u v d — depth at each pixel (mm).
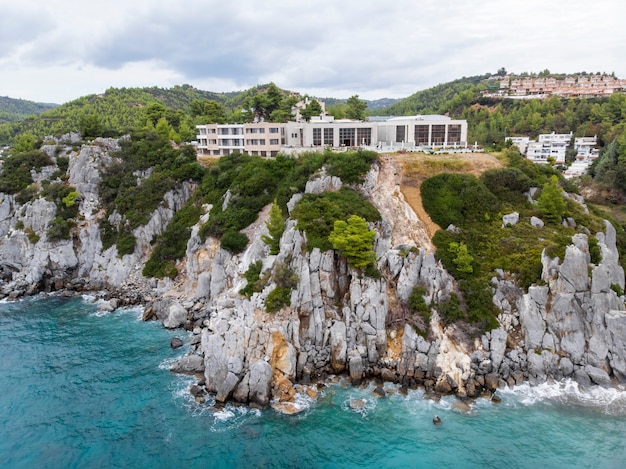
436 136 105938
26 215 97562
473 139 164750
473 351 58438
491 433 49156
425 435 49031
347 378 58906
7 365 63000
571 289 59000
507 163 85375
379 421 51156
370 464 45250
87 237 95062
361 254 62156
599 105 184250
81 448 47562
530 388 56156
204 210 92312
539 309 59781
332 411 52938
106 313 80125
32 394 56438
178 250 88812
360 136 106688
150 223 95000
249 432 49781
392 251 66688
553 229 71125
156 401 55031
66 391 57000
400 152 89250
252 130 115500
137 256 92188
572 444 47438
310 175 80188
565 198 77938
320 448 47438
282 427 50500
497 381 56438
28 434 49594
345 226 63844
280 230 69688
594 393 55062
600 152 154000
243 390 54250
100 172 102625
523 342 59500
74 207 99250
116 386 58000
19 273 93250
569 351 57906
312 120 126625
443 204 75375
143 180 103250
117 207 97188
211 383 56625
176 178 101000
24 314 80125
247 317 59719
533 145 169875
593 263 62688
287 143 116125
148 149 109812
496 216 74000
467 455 46219
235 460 45938
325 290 63031
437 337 59656
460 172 82438
